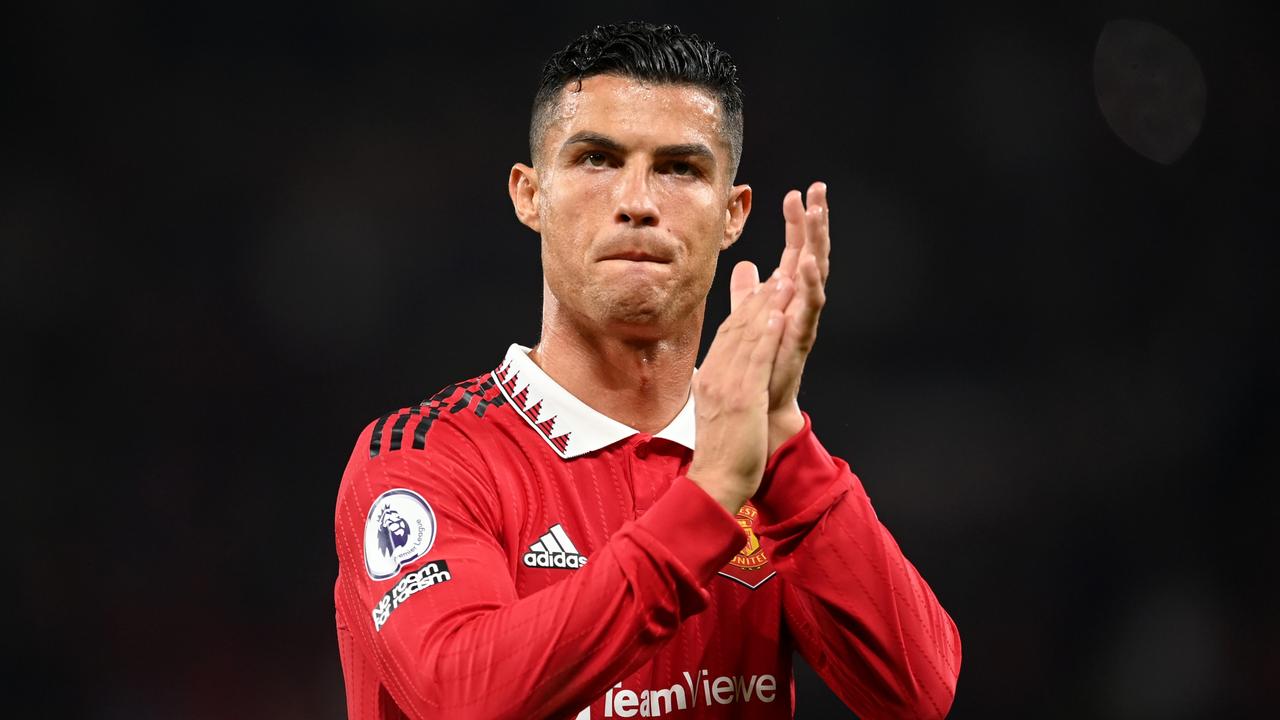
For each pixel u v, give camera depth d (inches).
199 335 863.7
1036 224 951.6
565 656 234.7
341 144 895.1
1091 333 945.5
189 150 877.2
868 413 928.9
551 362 307.6
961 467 927.0
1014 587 917.8
